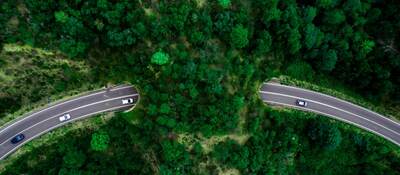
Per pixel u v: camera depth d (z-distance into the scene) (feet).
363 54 438.81
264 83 440.04
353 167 468.75
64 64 373.20
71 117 394.52
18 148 383.45
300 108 450.30
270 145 420.77
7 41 342.64
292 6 399.65
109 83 395.75
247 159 404.16
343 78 457.68
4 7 335.26
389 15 443.73
